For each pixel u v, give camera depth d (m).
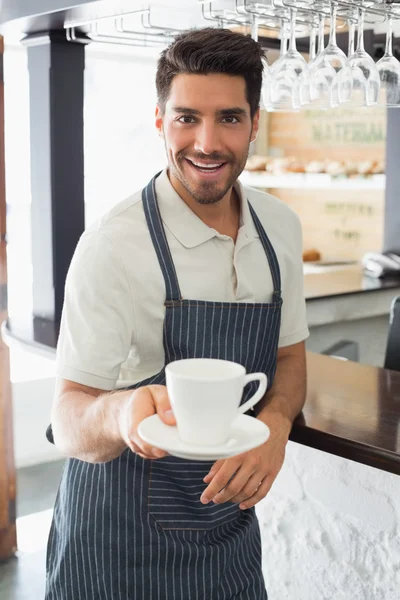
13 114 4.56
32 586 3.03
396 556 1.86
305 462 2.02
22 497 3.78
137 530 1.51
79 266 1.45
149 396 1.07
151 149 5.16
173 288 1.47
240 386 0.94
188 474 1.51
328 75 1.89
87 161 4.88
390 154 4.14
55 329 2.57
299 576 2.07
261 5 1.83
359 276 4.09
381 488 1.87
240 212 1.58
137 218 1.50
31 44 2.63
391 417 1.68
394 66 1.93
